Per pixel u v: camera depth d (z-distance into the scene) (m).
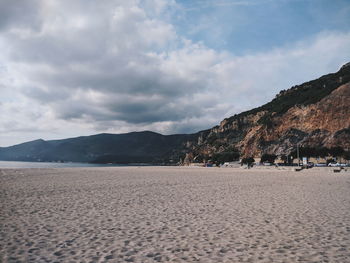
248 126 182.12
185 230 7.48
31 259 5.28
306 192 16.44
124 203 12.04
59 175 32.16
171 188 18.61
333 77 145.38
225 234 7.10
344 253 5.67
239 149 143.38
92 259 5.30
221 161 136.75
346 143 87.81
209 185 20.98
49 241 6.42
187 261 5.23
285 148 106.31
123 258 5.38
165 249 5.92
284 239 6.66
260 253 5.68
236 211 10.25
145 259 5.33
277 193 15.94
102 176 31.92
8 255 5.47
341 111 97.38
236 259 5.34
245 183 22.92
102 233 7.14
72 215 9.38
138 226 7.91
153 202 12.38
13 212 9.78
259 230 7.49
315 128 101.94
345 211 10.23
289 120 116.56
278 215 9.51
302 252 5.74
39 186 18.88
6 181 22.70
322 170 53.12
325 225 8.04
